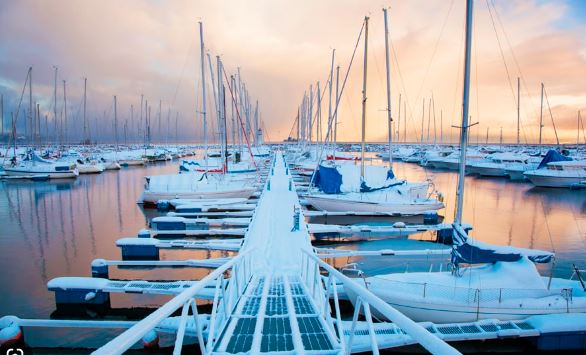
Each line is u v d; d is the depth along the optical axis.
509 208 23.81
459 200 10.54
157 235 16.48
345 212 19.19
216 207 20.59
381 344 7.05
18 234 17.34
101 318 9.27
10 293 10.62
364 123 20.75
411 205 18.95
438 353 1.57
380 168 22.27
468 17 10.56
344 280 3.51
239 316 5.52
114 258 13.82
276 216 15.51
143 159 59.50
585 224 19.62
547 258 10.74
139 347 7.71
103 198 27.09
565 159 32.25
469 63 10.68
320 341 4.60
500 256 9.06
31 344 8.03
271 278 8.82
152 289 9.14
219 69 29.09
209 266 11.56
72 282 9.41
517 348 7.76
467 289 8.24
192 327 7.55
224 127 27.42
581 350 7.55
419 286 8.52
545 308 8.01
